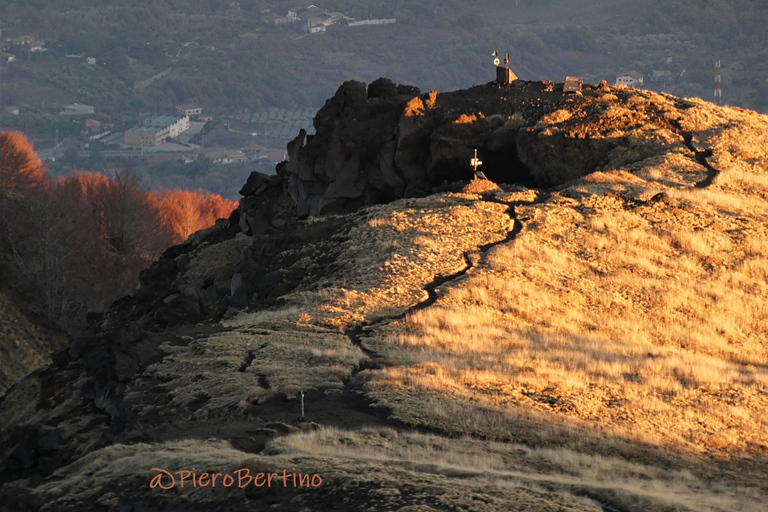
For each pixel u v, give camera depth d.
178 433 101.69
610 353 139.88
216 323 165.38
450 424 102.75
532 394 116.00
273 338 137.50
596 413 111.94
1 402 165.88
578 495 78.94
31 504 86.12
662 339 154.38
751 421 116.06
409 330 141.38
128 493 83.56
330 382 116.75
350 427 101.75
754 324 166.50
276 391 112.25
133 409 118.94
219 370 125.56
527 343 139.38
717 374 134.12
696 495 83.94
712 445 106.94
